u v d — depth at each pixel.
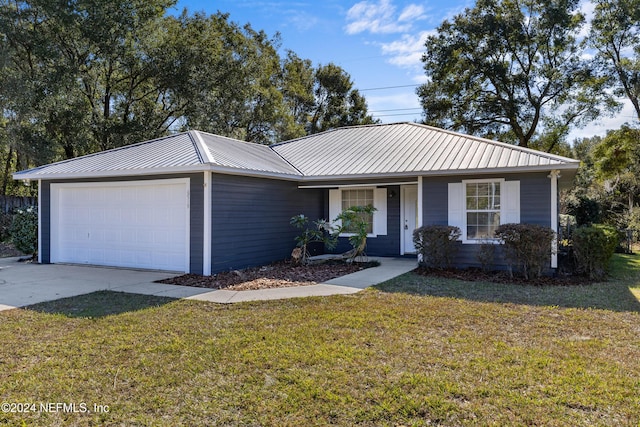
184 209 9.97
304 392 3.75
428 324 5.77
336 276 9.77
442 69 25.94
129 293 7.85
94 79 21.56
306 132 36.97
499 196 10.38
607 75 23.78
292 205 12.58
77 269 10.80
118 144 21.23
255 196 11.06
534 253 9.27
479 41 25.30
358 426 3.25
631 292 8.01
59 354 4.66
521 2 24.67
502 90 25.64
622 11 23.20
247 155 12.32
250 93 27.08
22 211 13.22
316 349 4.77
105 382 3.97
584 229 9.73
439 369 4.23
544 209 9.92
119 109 23.52
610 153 25.83
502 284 8.81
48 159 18.66
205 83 23.22
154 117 23.08
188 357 4.55
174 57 22.34
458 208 10.79
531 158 10.24
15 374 4.13
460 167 10.51
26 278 9.48
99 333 5.36
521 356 4.56
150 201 10.55
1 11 17.36
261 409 3.48
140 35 21.42
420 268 10.65
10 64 17.30
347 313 6.33
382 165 11.93
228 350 4.75
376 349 4.79
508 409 3.46
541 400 3.59
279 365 4.32
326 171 12.40
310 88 38.69
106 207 11.28
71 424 3.29
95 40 19.58
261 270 10.45
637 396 3.65
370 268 10.95
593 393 3.71
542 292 8.00
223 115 25.19
